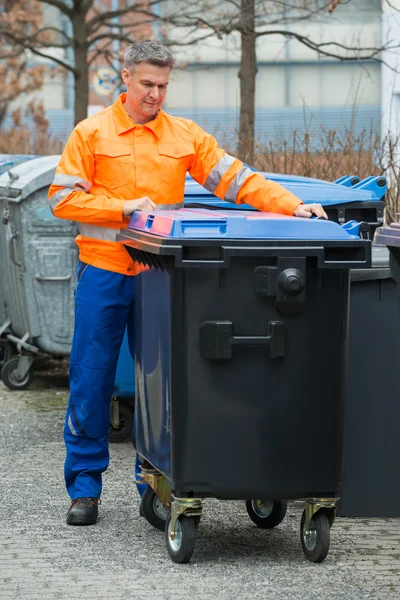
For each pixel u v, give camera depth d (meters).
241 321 4.33
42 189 8.46
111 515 5.33
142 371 4.78
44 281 8.56
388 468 4.89
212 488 4.40
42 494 5.74
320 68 33.09
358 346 4.84
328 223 4.36
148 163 4.95
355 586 4.27
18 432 7.34
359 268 4.39
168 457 4.45
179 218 4.31
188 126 5.05
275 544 4.83
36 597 4.16
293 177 6.88
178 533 4.57
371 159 9.72
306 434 4.43
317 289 4.38
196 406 4.35
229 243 4.25
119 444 7.10
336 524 5.17
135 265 4.82
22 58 22.67
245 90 12.12
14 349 9.80
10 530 5.07
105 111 5.00
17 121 23.19
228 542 4.86
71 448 5.18
